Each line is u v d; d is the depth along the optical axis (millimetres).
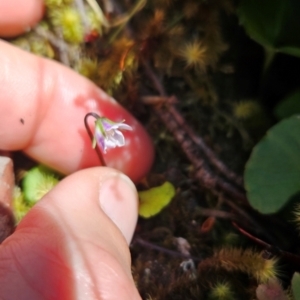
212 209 160
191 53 158
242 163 160
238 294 151
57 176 162
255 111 159
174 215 162
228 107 162
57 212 130
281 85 158
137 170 158
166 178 163
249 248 152
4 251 124
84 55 162
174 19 159
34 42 160
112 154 155
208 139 162
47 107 152
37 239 125
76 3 157
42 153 157
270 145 139
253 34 144
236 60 161
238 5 150
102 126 141
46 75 151
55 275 121
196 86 162
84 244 125
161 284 156
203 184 159
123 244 132
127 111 158
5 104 148
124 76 160
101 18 158
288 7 145
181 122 161
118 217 141
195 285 154
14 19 153
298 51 141
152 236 161
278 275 147
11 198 155
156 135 164
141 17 160
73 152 155
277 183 140
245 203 156
